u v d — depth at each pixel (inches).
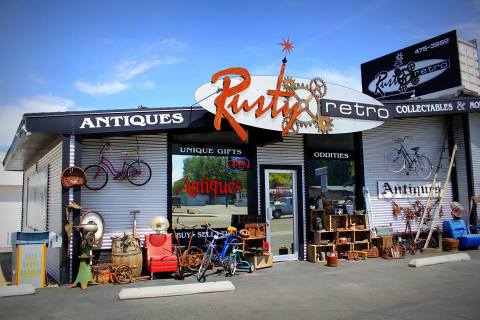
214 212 408.5
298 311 247.0
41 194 450.6
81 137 346.0
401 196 506.0
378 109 437.7
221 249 389.4
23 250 319.6
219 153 417.7
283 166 442.9
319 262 421.4
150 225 378.9
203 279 341.4
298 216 443.2
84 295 291.1
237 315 239.6
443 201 532.1
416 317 232.2
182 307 257.1
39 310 254.2
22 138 387.9
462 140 536.7
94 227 323.3
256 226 393.1
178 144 401.1
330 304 261.9
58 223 359.9
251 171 430.0
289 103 384.2
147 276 344.5
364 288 305.6
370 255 446.6
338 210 455.5
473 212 522.9
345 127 413.1
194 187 402.0
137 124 355.9
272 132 401.1
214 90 352.8
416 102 478.9
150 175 382.0
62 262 328.5
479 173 540.4
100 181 367.6
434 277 340.2
